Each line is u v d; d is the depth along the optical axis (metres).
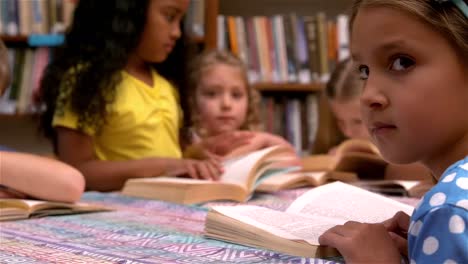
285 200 1.03
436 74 0.45
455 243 0.38
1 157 0.88
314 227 0.60
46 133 1.57
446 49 0.45
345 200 0.74
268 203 0.98
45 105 1.61
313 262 0.50
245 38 2.34
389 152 0.49
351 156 1.37
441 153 0.49
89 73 1.44
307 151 2.44
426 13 0.44
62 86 1.47
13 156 0.89
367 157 1.35
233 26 2.33
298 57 2.37
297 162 1.37
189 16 2.21
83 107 1.41
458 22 0.44
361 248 0.48
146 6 1.51
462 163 0.43
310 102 2.44
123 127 1.51
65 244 0.60
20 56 2.22
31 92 2.22
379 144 0.50
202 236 0.66
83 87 1.43
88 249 0.57
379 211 0.68
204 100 1.85
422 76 0.45
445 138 0.47
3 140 2.56
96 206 0.89
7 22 2.18
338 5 2.76
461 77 0.45
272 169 1.18
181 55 1.81
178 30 1.59
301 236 0.56
